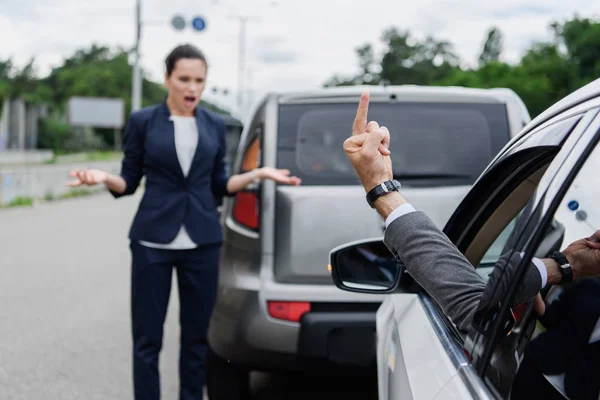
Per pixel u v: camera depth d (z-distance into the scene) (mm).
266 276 4000
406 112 4188
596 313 1488
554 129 1584
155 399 3918
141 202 3891
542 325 1470
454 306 1600
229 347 4066
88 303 7598
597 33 48719
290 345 3920
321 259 3965
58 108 107938
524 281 1446
